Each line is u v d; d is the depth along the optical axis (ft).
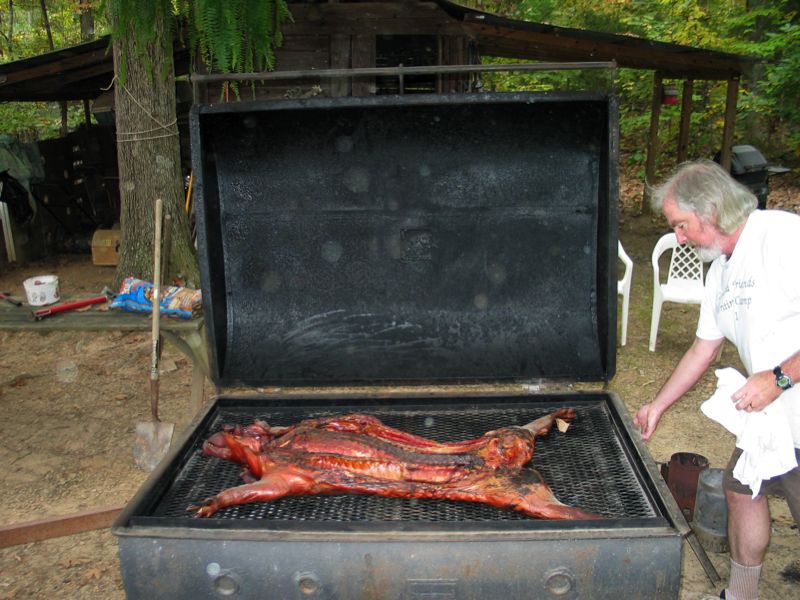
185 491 8.50
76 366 19.39
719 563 10.76
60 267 30.86
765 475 7.58
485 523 7.05
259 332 10.68
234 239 10.53
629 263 19.90
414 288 10.84
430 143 10.10
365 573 7.07
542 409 10.20
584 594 7.02
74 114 55.26
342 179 10.38
